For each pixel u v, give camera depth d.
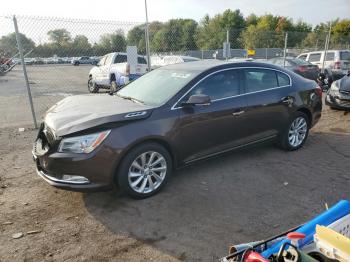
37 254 3.07
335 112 9.51
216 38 23.30
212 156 4.76
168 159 4.25
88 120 3.80
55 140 3.74
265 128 5.34
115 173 3.90
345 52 16.34
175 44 15.42
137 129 3.92
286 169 5.08
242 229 3.46
